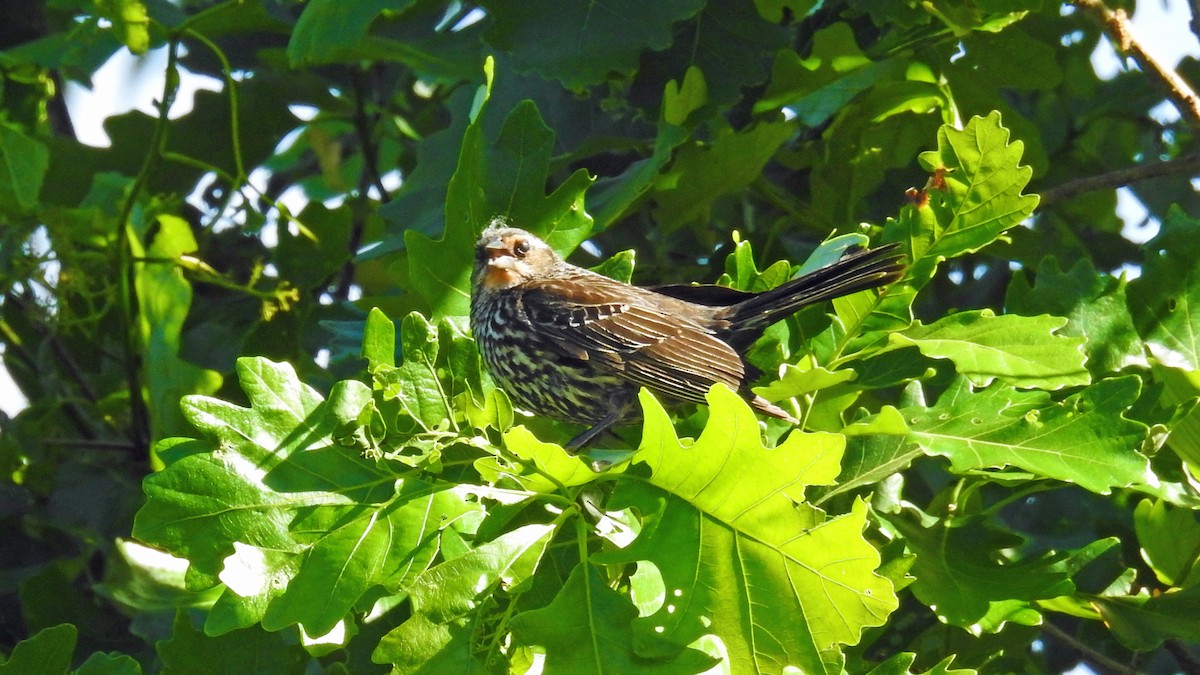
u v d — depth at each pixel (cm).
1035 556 821
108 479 1175
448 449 679
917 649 938
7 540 1144
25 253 1141
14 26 1434
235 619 599
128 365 1148
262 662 790
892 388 1012
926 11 1001
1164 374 802
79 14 1380
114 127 1314
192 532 612
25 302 1177
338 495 631
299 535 619
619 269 898
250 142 1345
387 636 596
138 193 1138
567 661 578
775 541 587
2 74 1258
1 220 1146
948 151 758
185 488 615
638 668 573
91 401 1262
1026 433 675
